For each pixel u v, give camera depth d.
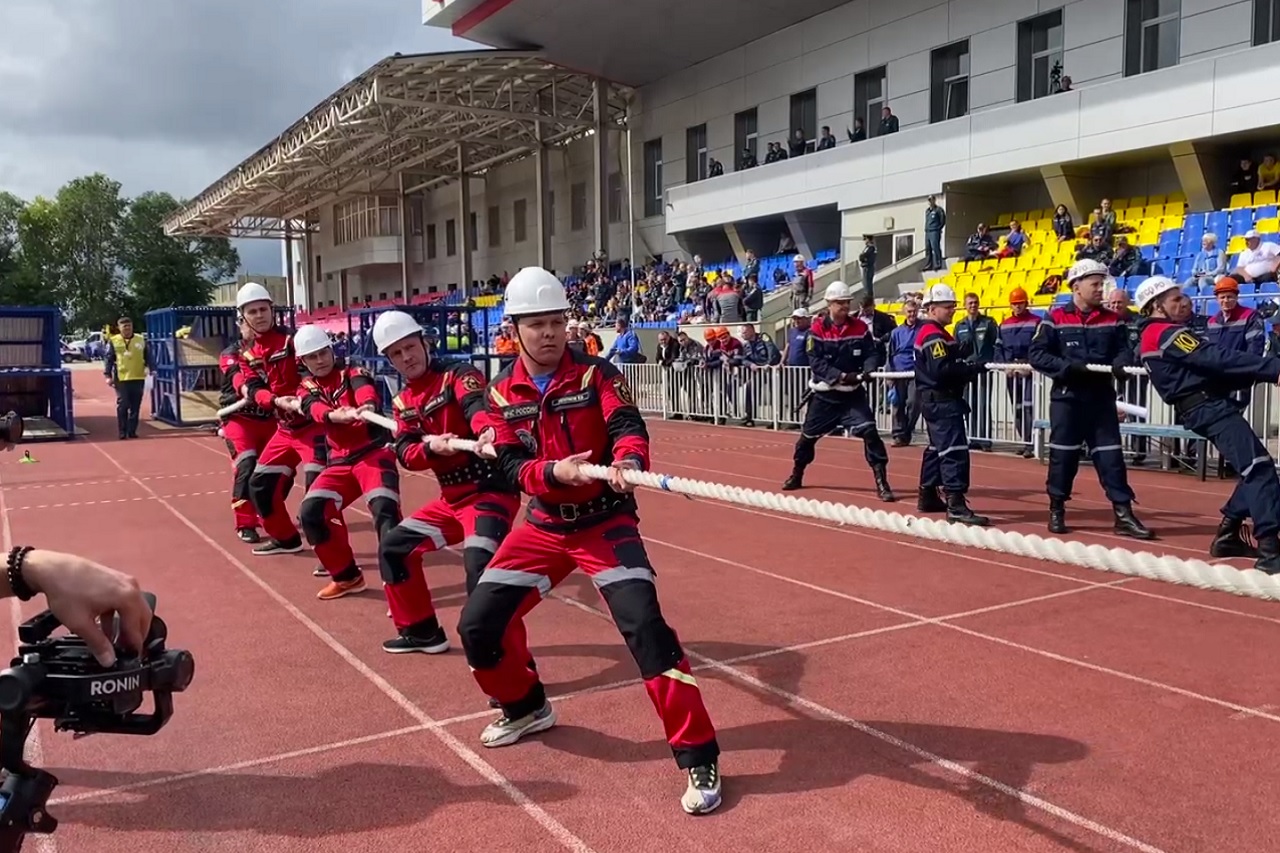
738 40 29.41
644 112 33.84
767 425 17.38
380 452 6.54
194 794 3.87
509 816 3.65
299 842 3.48
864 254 21.52
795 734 4.29
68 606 1.88
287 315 21.08
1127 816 3.53
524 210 41.84
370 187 46.91
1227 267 15.31
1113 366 7.57
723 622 5.95
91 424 21.23
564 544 3.91
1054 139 20.23
